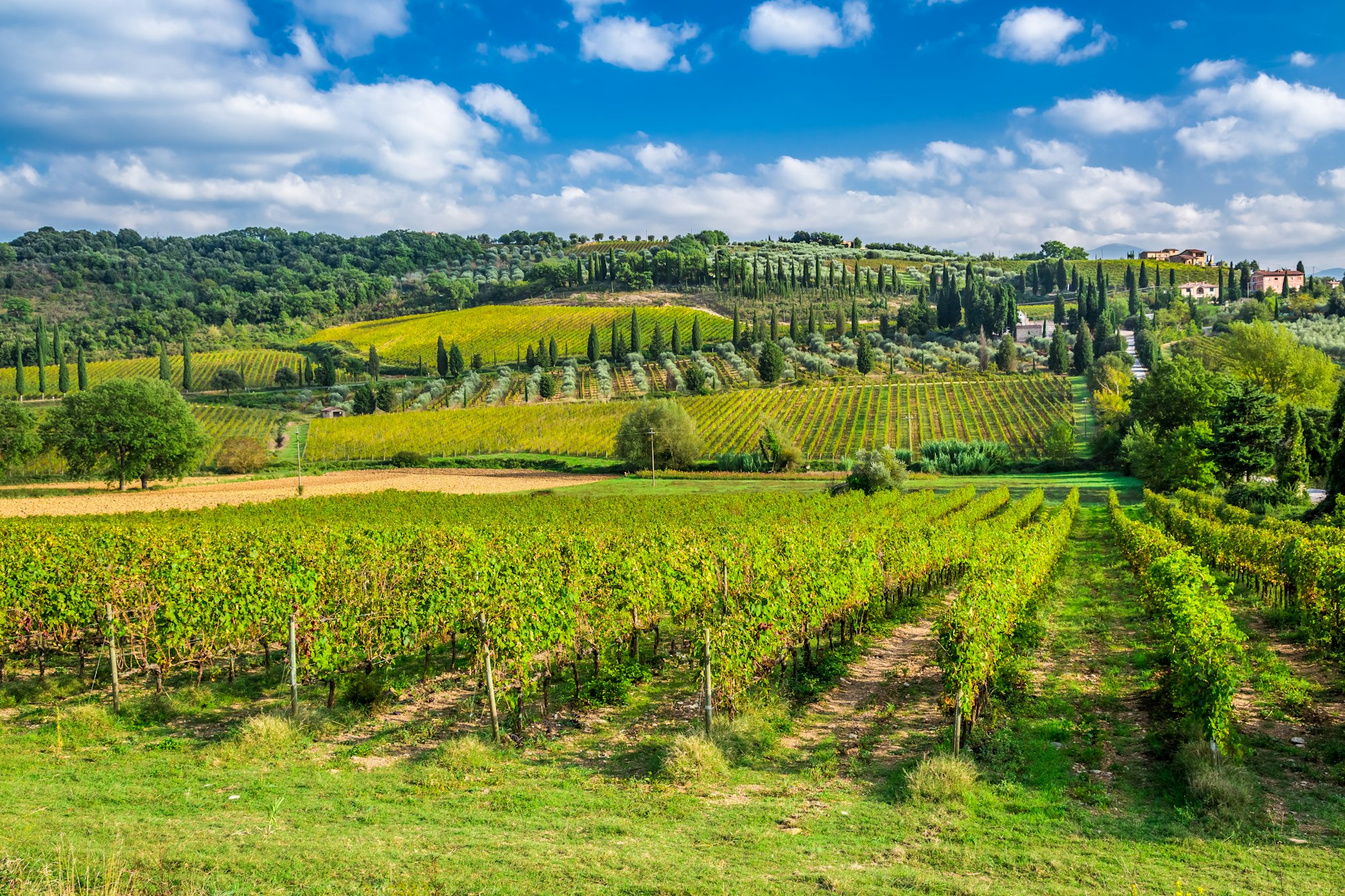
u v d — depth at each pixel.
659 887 7.67
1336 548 18.38
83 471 74.31
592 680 15.86
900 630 21.89
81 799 10.02
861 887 7.69
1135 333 160.50
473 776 11.40
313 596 16.78
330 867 7.92
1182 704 11.83
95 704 14.74
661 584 18.33
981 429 99.38
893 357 148.00
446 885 7.60
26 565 17.55
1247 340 87.19
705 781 11.10
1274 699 13.75
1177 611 13.76
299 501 51.03
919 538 24.73
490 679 13.20
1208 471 61.03
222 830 8.99
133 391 74.75
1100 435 82.69
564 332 180.25
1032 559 21.11
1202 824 9.18
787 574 17.09
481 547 20.52
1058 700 14.25
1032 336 168.38
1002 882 7.87
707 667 13.15
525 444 102.00
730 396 121.31
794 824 9.54
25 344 163.50
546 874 7.91
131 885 7.27
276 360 170.88
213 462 96.00
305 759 12.23
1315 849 8.49
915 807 9.98
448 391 139.88
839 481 74.25
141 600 15.84
